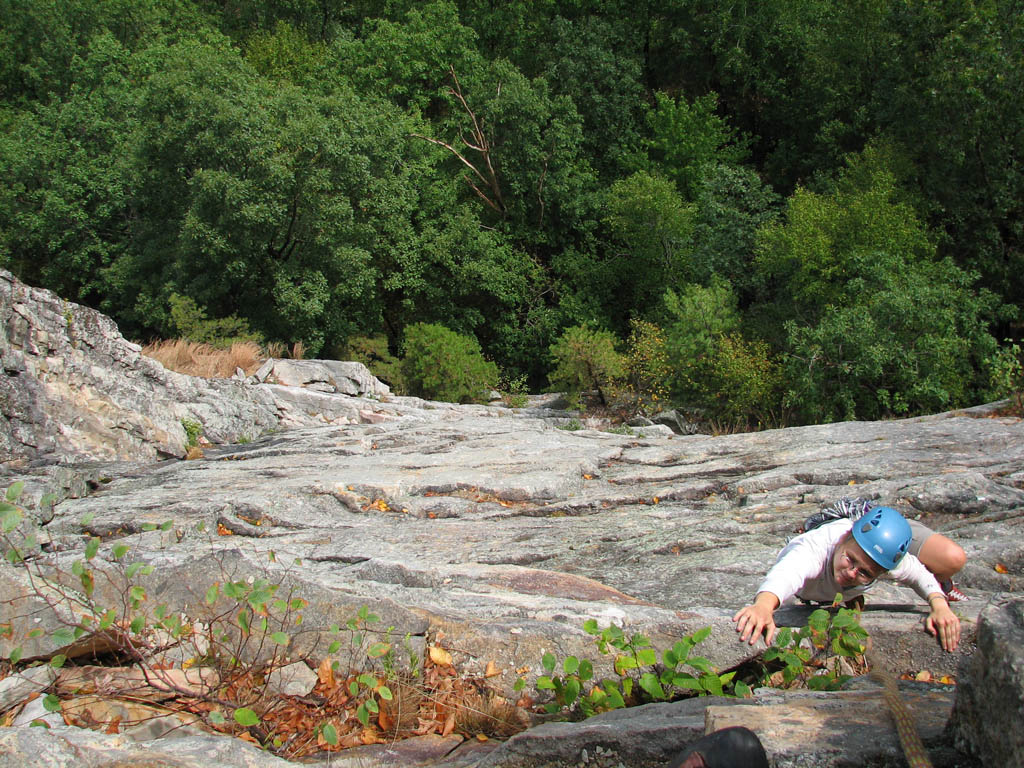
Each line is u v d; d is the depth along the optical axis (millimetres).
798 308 21938
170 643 4617
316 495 9219
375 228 24844
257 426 15133
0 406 10812
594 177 29750
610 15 32562
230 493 9078
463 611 4871
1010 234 24188
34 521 7824
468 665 4520
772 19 31828
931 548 3895
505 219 29500
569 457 10648
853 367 18594
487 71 29594
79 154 26359
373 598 4719
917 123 23672
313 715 4238
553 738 3293
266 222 21422
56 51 31469
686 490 8789
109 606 4863
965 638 4328
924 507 7105
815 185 26062
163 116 22641
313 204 22188
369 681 4090
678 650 3875
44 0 31453
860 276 20500
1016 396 11820
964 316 19312
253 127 21609
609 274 28281
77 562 4312
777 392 20109
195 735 3695
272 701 4312
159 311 23094
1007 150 22969
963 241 23688
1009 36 22391
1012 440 9227
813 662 4285
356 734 4090
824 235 21062
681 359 20828
